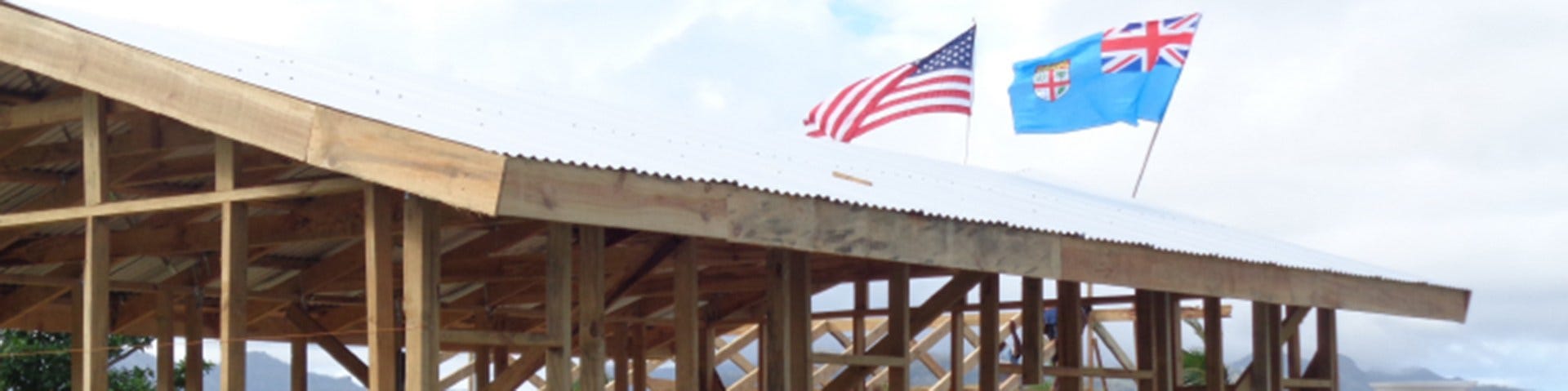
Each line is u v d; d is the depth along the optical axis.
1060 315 12.34
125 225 10.91
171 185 10.54
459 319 13.84
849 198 8.20
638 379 14.51
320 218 8.91
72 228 10.95
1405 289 13.49
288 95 7.37
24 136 9.70
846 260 12.67
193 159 9.81
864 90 16.08
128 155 9.45
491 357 16.89
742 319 13.70
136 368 17.64
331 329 13.49
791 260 9.89
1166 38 17.61
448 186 6.66
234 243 8.17
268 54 9.74
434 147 6.74
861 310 13.09
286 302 11.12
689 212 7.21
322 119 7.19
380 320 7.48
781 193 7.68
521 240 10.09
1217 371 13.47
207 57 8.38
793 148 11.66
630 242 10.50
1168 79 17.56
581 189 6.75
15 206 10.97
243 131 7.52
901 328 10.79
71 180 10.52
